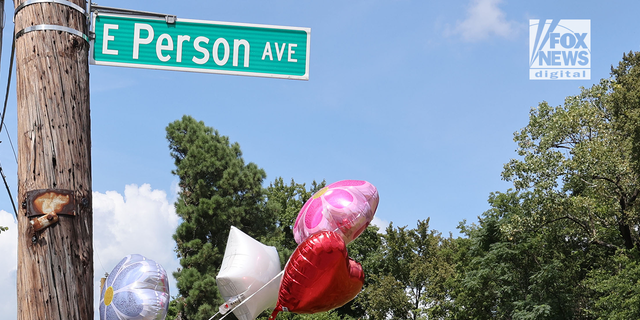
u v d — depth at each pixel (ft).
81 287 9.68
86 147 10.33
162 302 14.83
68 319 9.45
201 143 116.67
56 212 9.61
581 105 104.99
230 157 118.73
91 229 10.12
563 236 111.14
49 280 9.41
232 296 13.52
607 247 102.22
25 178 9.77
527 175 91.35
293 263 13.10
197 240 107.86
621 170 85.25
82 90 10.51
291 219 152.66
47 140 9.85
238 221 111.45
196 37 12.19
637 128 90.53
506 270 111.14
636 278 78.13
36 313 9.32
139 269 15.14
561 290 104.63
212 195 115.14
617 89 101.09
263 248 14.40
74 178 9.96
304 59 12.50
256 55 12.37
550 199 90.27
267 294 13.75
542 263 108.27
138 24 11.94
